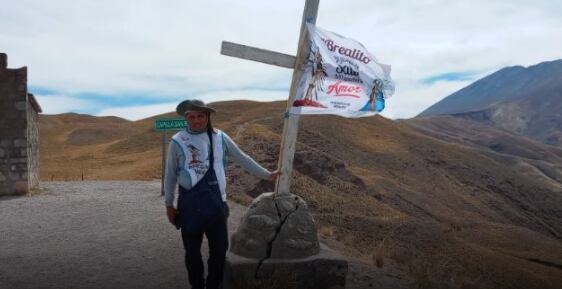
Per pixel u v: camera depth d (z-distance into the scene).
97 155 66.06
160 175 34.09
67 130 114.06
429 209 53.81
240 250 6.46
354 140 76.38
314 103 6.53
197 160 4.95
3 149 18.66
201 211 4.89
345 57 6.55
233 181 30.86
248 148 44.25
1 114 18.78
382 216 31.77
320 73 6.45
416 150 86.06
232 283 6.14
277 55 6.52
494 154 183.62
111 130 111.69
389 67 6.81
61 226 11.84
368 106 6.73
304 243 6.41
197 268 5.09
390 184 57.06
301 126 72.75
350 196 40.56
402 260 10.23
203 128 5.10
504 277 16.53
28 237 10.52
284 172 6.68
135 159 55.66
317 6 6.45
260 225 6.43
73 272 7.57
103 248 9.28
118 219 12.72
